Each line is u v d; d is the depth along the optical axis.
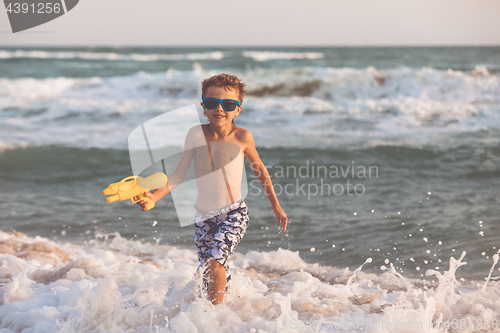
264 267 4.02
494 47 50.69
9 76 25.66
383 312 2.67
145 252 4.52
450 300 2.74
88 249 4.56
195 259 4.27
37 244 4.35
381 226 4.89
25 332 2.43
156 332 2.32
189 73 18.33
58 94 17.62
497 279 3.48
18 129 11.48
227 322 2.39
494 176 6.80
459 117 11.82
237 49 75.19
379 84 15.71
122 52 56.59
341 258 4.17
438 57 35.31
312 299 2.85
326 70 17.09
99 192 6.81
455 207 5.41
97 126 11.98
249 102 14.30
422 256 4.07
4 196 6.58
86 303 2.54
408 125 11.12
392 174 7.10
